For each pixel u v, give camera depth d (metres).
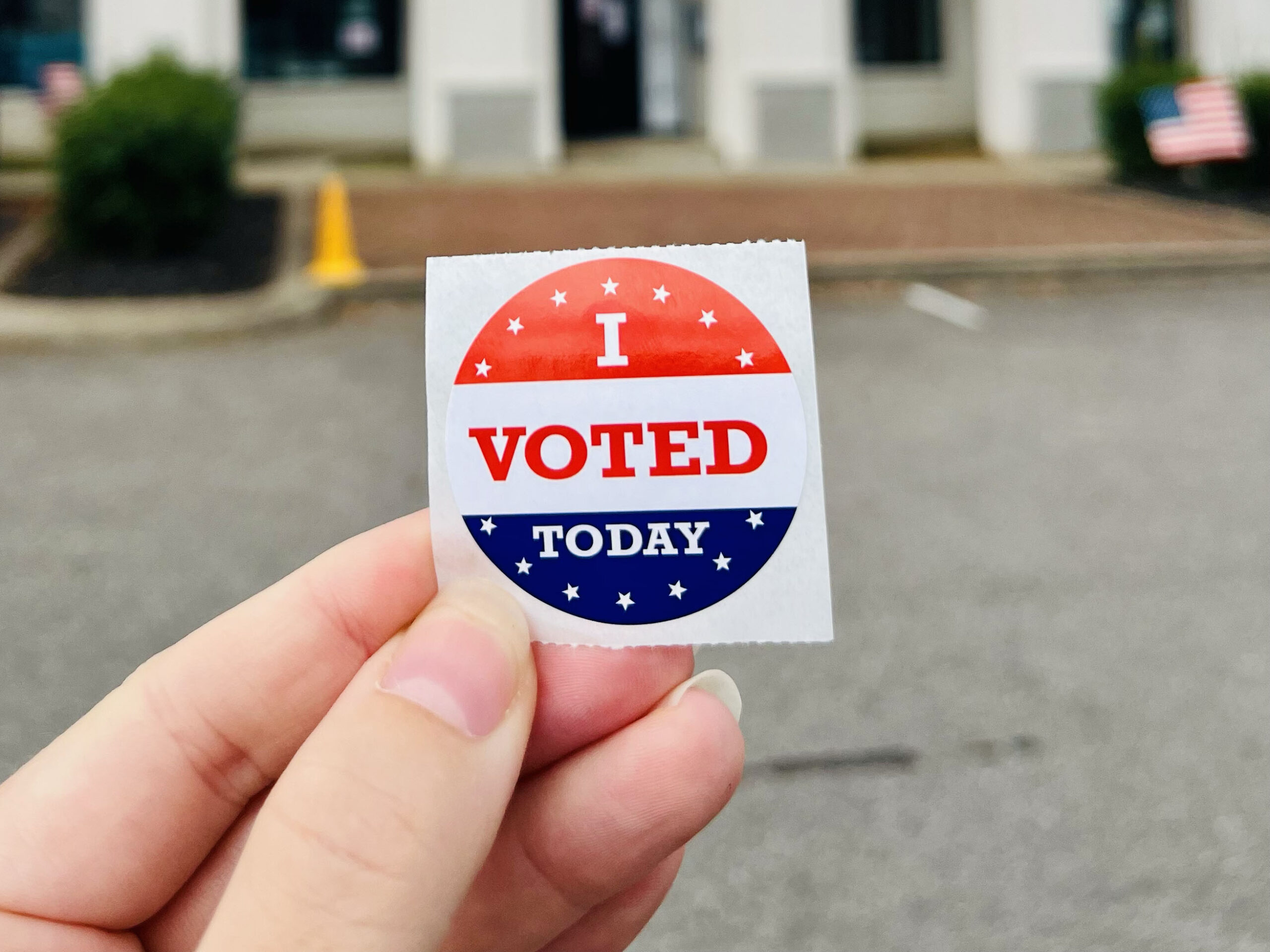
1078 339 5.77
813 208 9.67
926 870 1.81
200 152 7.05
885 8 14.63
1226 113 10.19
